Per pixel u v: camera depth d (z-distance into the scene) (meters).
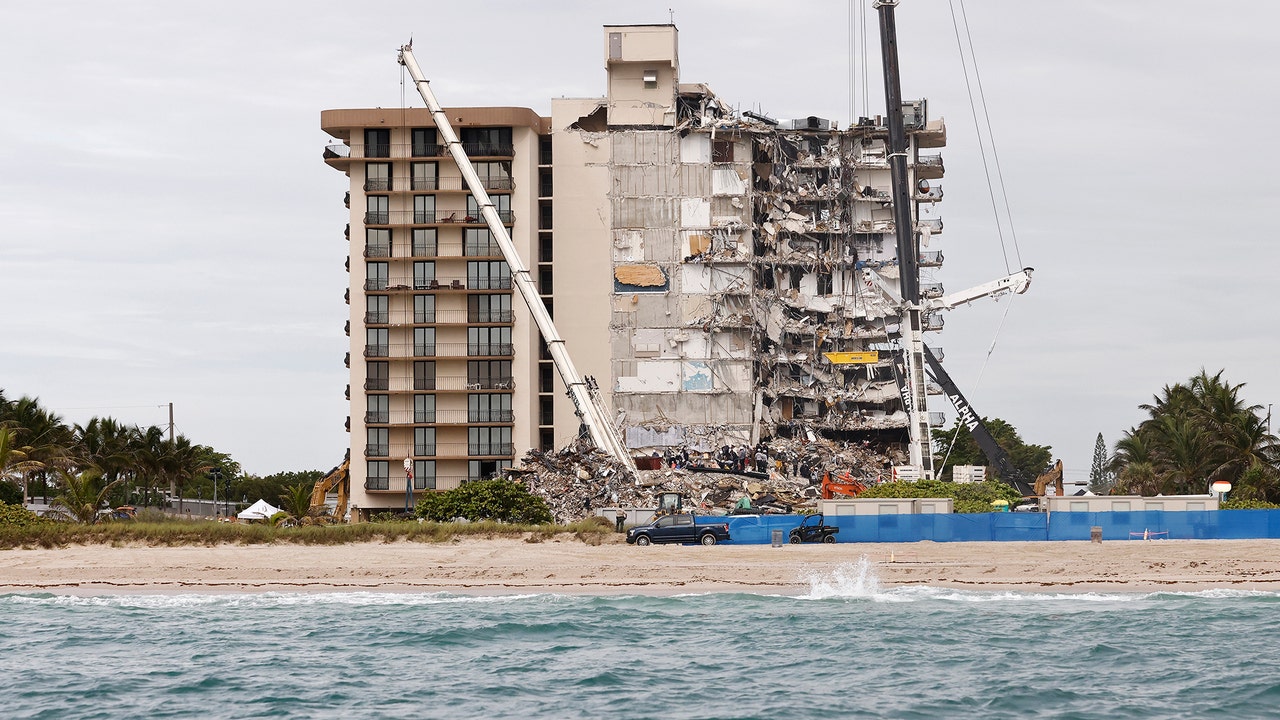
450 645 90.06
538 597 110.19
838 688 77.19
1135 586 110.00
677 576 115.88
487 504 155.50
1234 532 127.62
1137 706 73.06
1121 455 195.88
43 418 184.12
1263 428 163.88
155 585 116.06
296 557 125.00
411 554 126.00
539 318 196.75
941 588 111.12
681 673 81.12
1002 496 165.12
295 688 78.00
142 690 77.75
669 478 187.12
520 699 75.19
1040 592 108.69
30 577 118.50
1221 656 84.50
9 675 81.44
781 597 108.25
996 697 75.00
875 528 130.25
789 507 163.62
